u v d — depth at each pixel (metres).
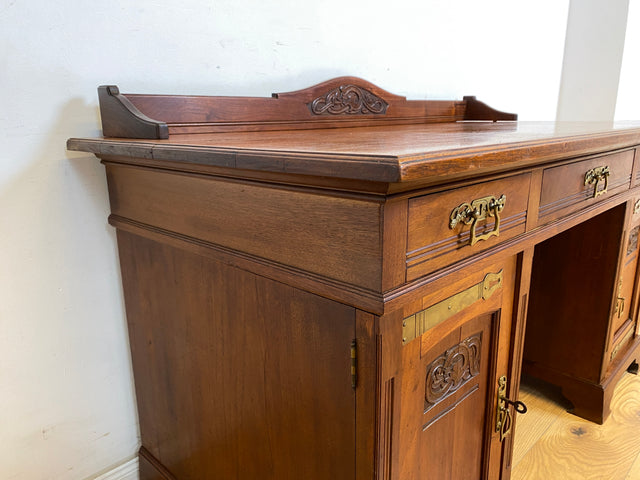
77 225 0.93
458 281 0.66
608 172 0.99
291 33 1.13
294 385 0.67
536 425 1.39
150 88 0.94
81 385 1.00
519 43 1.93
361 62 1.31
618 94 2.19
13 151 0.83
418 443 0.69
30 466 0.96
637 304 1.58
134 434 1.11
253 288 0.69
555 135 0.79
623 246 1.27
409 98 1.48
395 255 0.51
